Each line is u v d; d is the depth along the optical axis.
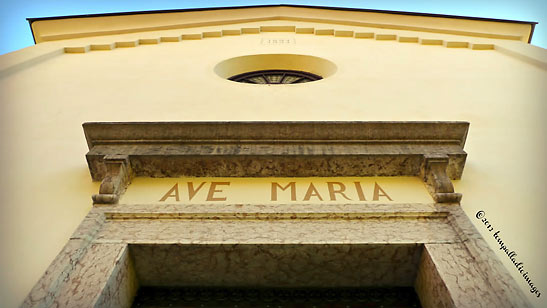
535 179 3.60
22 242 2.89
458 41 8.06
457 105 5.17
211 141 3.71
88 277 2.53
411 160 3.56
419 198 3.27
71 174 3.71
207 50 7.94
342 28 9.17
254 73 7.70
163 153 3.56
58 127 4.61
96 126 3.69
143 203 3.21
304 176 3.61
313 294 2.99
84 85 6.00
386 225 2.98
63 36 8.55
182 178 3.61
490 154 4.00
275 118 4.73
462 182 3.56
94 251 2.73
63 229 3.02
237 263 2.89
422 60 7.17
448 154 3.53
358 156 3.55
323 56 7.43
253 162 3.57
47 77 6.37
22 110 5.05
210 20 9.52
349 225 2.98
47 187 3.52
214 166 3.58
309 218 3.04
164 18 9.32
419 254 2.85
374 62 7.05
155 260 2.88
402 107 5.10
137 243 2.80
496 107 5.09
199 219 3.05
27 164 3.86
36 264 2.71
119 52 7.88
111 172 3.39
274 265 2.90
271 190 3.40
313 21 9.82
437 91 5.65
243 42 8.51
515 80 6.05
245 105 5.15
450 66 6.81
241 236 2.84
